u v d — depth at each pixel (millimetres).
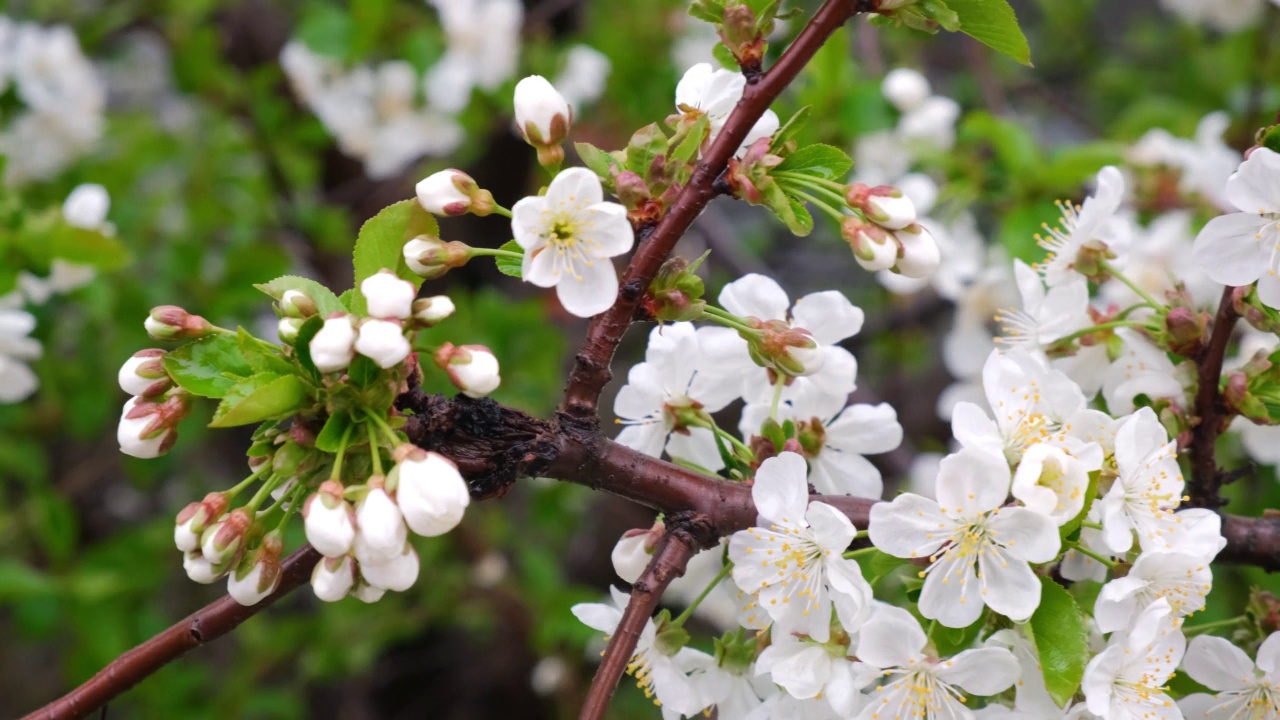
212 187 859
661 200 403
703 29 842
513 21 769
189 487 958
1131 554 409
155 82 1114
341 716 1053
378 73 831
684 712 426
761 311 446
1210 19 859
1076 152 581
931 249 402
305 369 391
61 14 903
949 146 636
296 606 1073
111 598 739
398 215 404
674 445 451
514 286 1000
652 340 446
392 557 380
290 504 398
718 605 533
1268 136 416
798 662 408
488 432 404
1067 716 398
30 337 750
